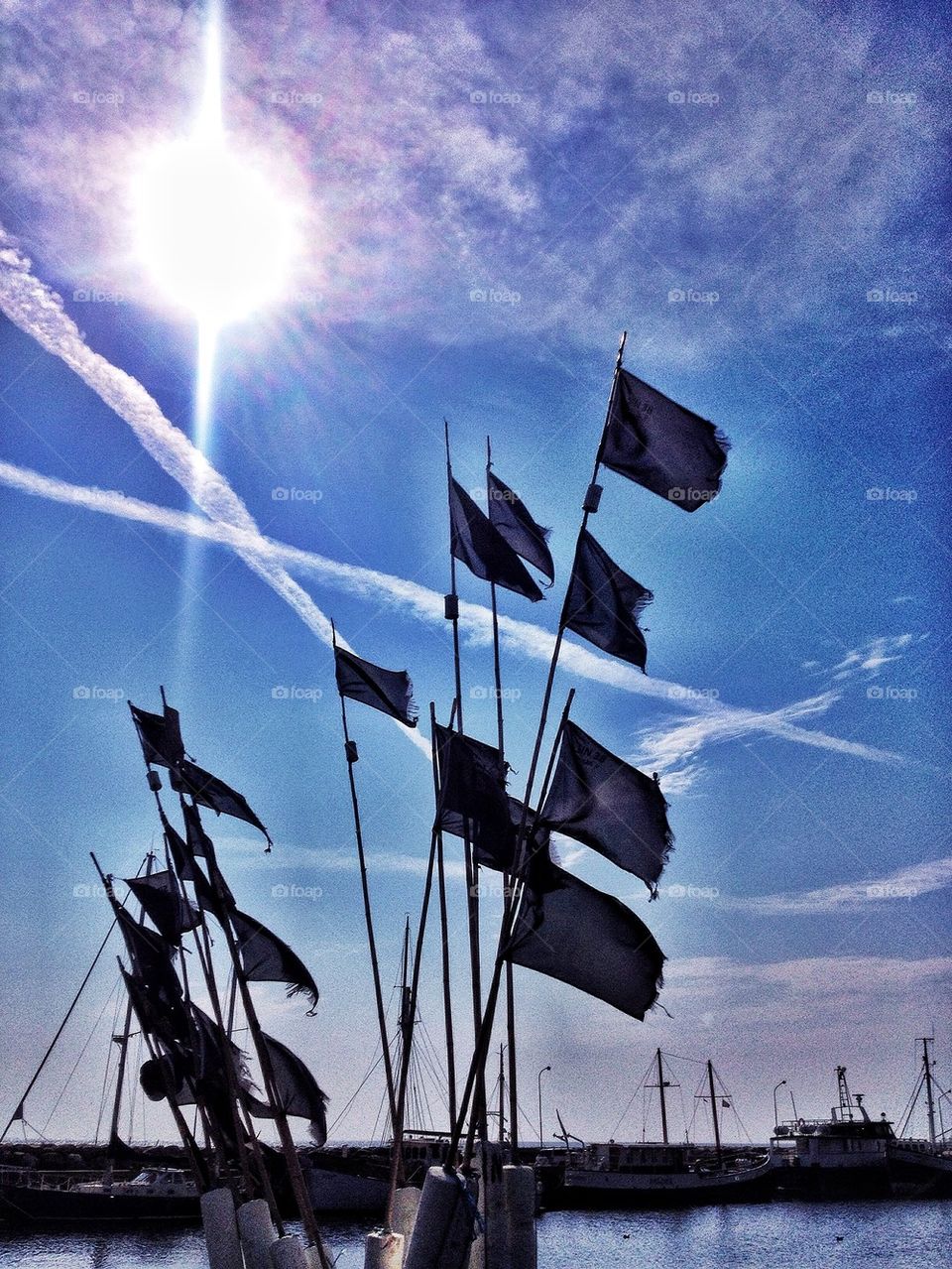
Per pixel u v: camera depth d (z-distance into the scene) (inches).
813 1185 3937.0
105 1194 2920.8
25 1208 2881.4
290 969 627.8
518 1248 482.3
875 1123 3996.1
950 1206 3740.2
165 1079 633.6
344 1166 3063.5
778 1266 2416.3
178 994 641.6
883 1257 2527.1
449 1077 577.6
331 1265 572.1
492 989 501.7
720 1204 3823.8
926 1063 4200.3
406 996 604.4
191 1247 2645.2
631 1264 2453.2
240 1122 595.5
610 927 497.4
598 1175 3752.5
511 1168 490.0
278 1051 626.8
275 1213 593.9
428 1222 472.4
